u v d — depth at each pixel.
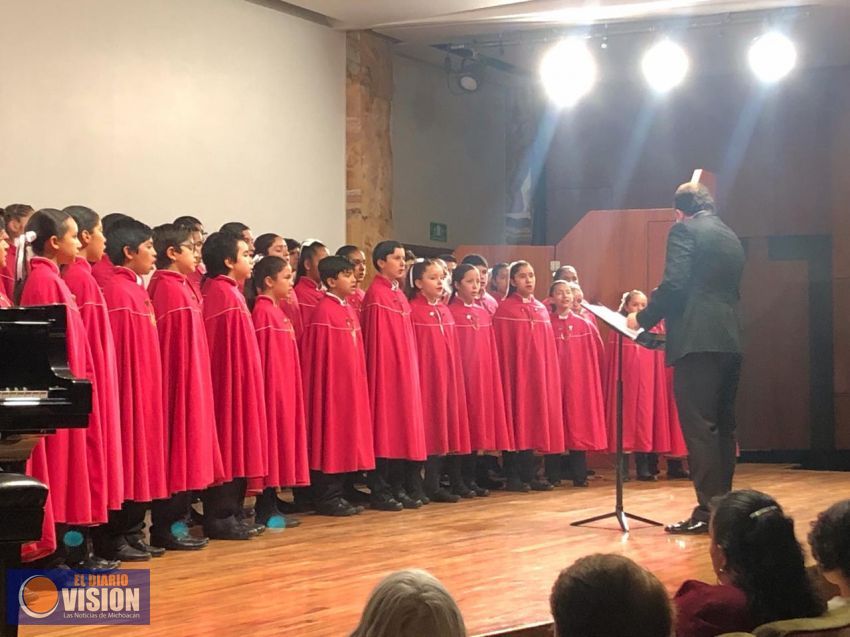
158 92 6.59
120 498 4.09
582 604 1.87
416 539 4.74
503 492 6.57
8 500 2.63
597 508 5.75
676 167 10.04
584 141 10.30
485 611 3.37
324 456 5.48
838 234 9.55
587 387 6.91
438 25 8.15
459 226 9.92
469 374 6.31
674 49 7.98
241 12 7.14
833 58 9.27
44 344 2.99
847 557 2.60
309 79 7.69
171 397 4.57
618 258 7.92
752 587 2.58
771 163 9.75
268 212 7.36
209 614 3.35
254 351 4.95
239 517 4.95
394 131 9.14
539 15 7.89
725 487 4.97
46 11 5.95
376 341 5.83
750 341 9.84
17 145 5.81
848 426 9.56
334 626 3.19
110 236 4.46
